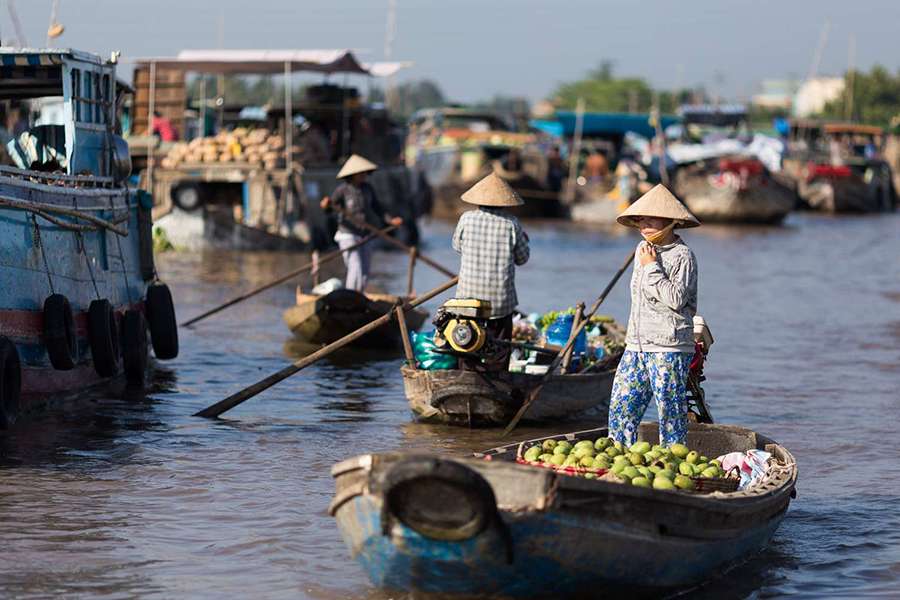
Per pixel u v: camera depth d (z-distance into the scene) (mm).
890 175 80500
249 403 16234
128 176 18062
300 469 12719
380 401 16547
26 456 12914
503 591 8305
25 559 9688
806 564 10000
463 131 68062
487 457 9742
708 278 35750
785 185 63875
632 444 11172
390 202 42906
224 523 10773
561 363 15336
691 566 8969
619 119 74500
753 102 147375
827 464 13398
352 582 9320
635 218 11156
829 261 42469
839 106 126500
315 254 22375
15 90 17594
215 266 34250
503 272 14617
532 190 65625
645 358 11008
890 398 17297
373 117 44031
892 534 10812
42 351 14766
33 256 14422
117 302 17297
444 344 14578
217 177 38094
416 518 7930
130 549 10008
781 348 22078
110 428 14367
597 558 8219
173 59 36938
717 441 11594
